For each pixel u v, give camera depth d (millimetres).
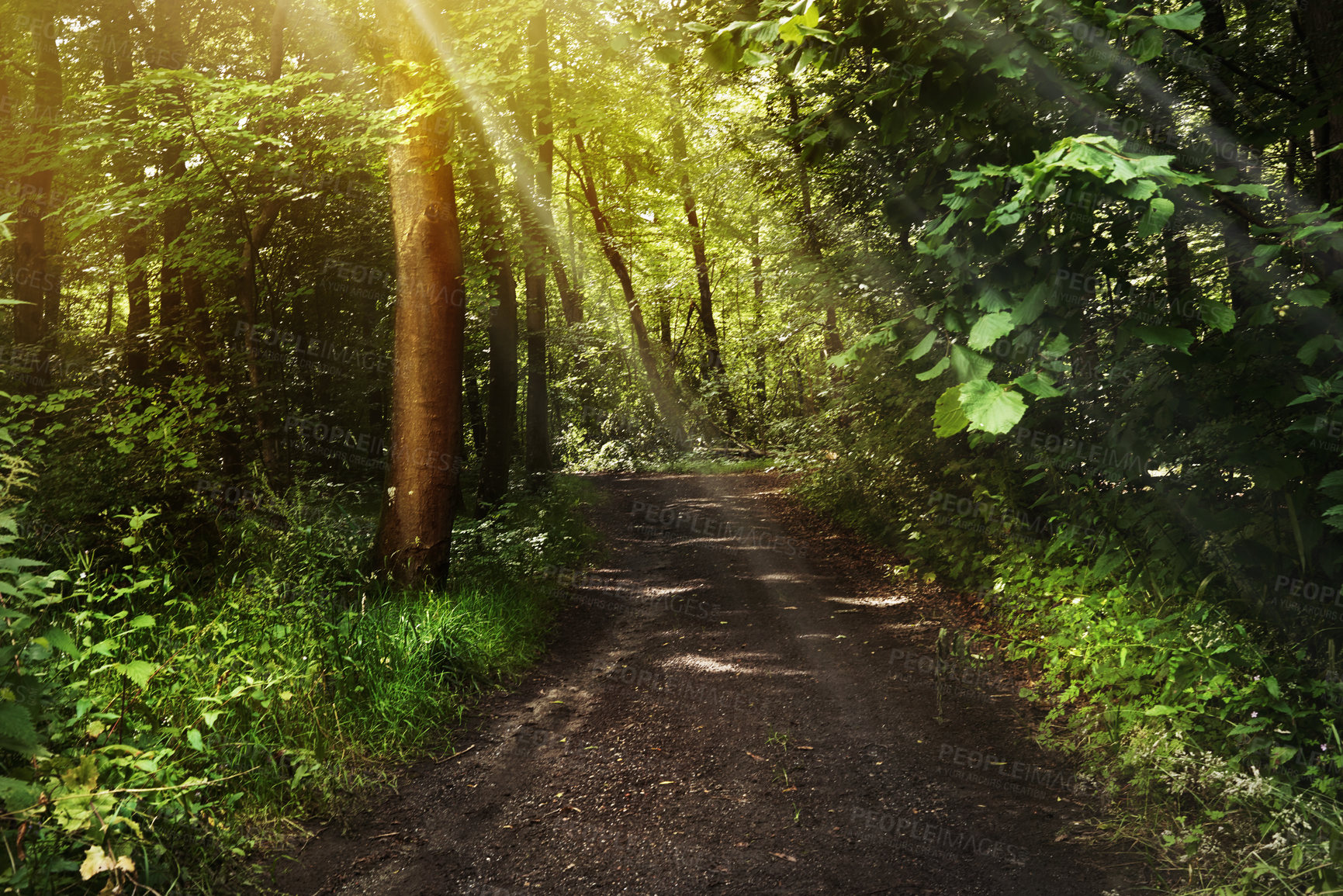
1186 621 4293
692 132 14562
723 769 4371
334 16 11891
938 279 4293
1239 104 4566
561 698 5629
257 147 8742
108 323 15367
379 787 4113
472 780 4266
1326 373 3486
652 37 3695
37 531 5949
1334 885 2758
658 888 3209
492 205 12539
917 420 8586
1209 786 3385
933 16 3387
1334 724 3443
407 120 7707
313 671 4562
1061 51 3424
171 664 4086
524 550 9398
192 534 7484
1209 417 4074
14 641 2506
